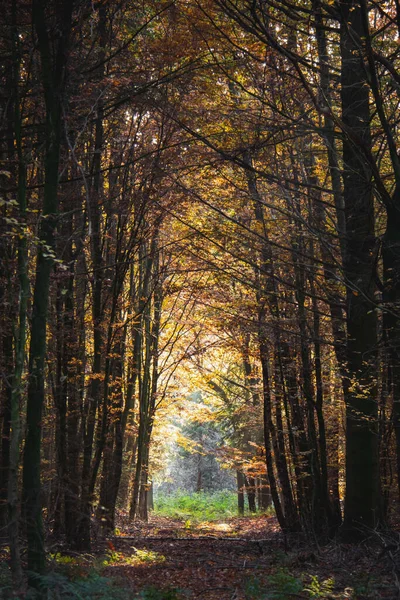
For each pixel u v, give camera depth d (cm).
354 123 1298
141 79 1205
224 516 3064
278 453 1627
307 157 1538
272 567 1135
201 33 1207
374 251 1243
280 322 1479
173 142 1379
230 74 1336
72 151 868
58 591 705
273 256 1344
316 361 1527
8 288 927
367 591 864
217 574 1095
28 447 788
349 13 1095
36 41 1088
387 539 1166
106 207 1352
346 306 1326
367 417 1254
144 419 2219
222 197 1501
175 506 3756
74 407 1393
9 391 1189
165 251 1639
